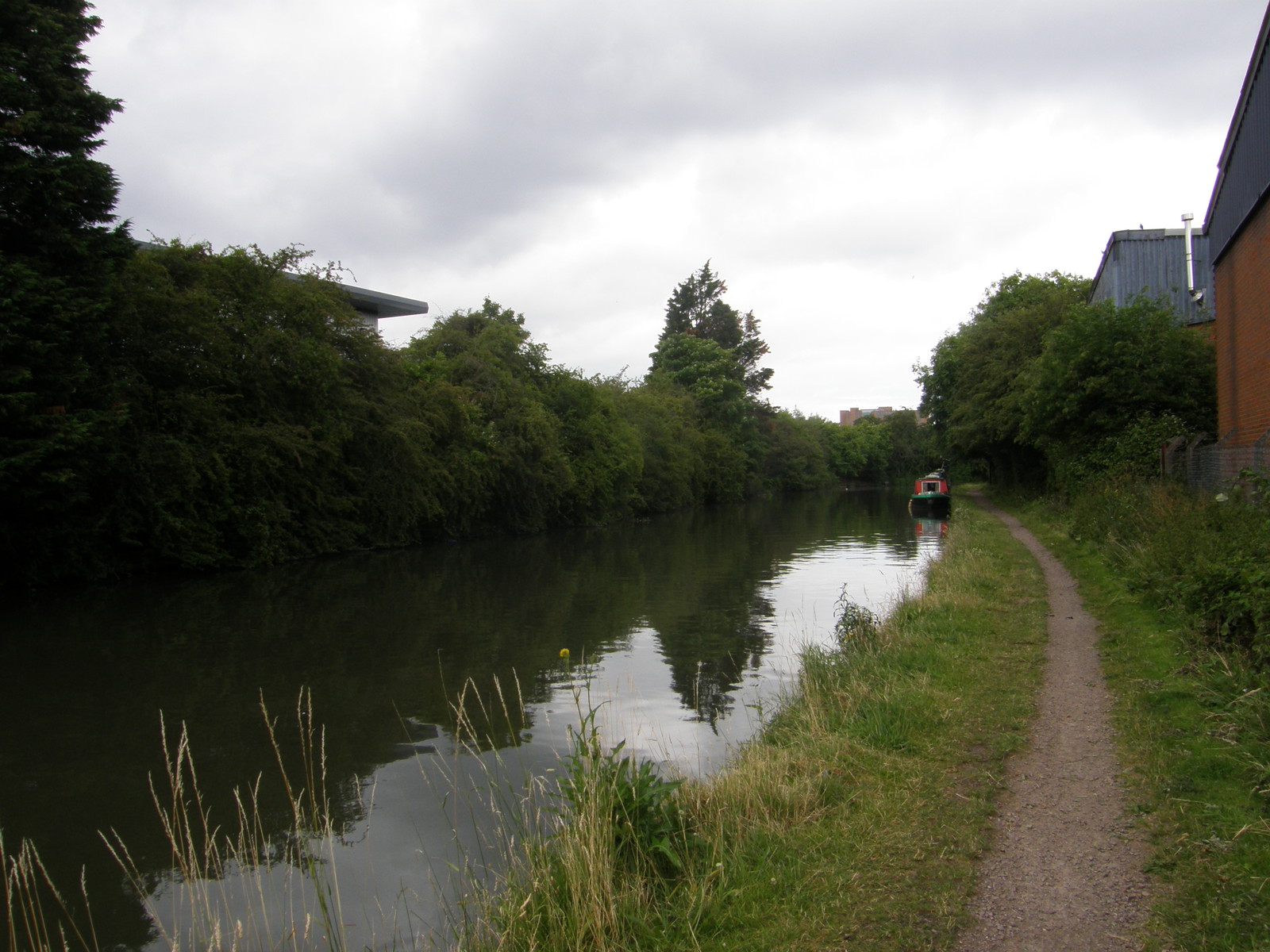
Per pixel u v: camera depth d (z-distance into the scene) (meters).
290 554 25.09
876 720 6.85
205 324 21.03
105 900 5.52
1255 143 15.00
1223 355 18.34
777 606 16.03
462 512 33.03
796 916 4.11
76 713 9.43
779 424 82.44
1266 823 4.47
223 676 10.97
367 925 5.04
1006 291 49.06
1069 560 16.73
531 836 5.30
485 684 10.46
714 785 5.79
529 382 40.94
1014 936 3.82
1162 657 8.06
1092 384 24.23
